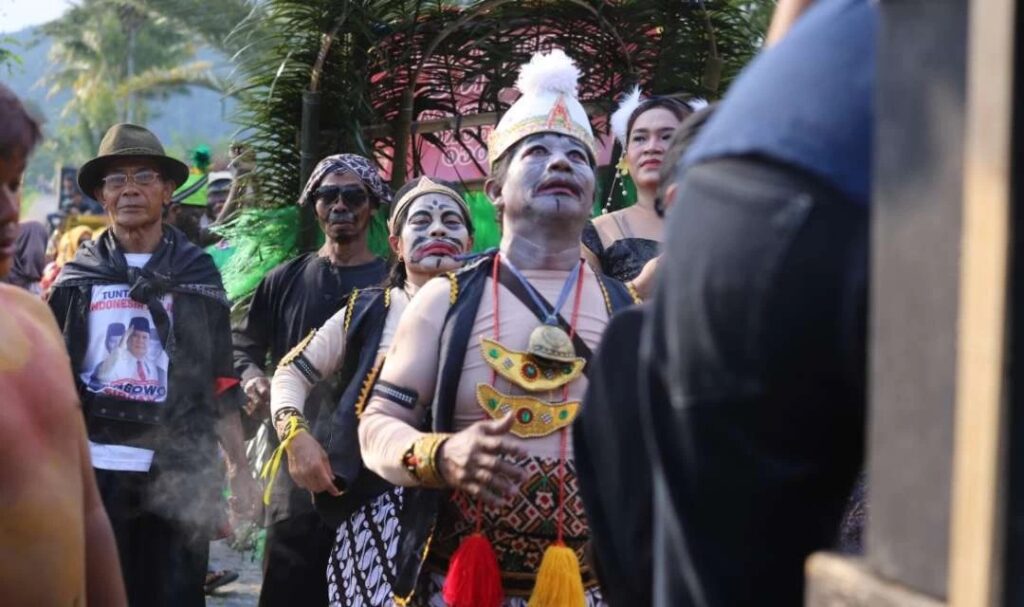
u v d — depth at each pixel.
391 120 5.95
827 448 1.28
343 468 3.70
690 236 1.28
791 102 1.26
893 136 1.11
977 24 1.00
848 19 1.29
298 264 5.11
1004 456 0.98
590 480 1.72
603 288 3.12
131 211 4.81
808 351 1.22
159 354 4.77
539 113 3.11
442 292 3.10
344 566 3.66
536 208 3.06
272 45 5.73
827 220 1.21
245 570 6.91
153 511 4.75
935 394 1.07
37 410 1.95
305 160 5.66
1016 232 0.98
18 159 2.04
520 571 3.02
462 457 2.75
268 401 4.95
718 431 1.27
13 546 1.88
